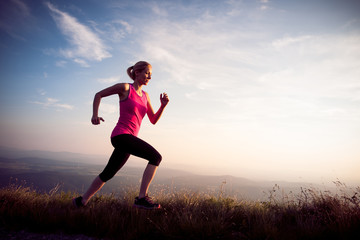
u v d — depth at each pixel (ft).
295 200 10.84
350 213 8.30
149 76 9.32
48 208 8.91
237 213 9.78
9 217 8.06
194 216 8.87
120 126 8.45
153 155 8.26
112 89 8.35
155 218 8.70
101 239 7.07
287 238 7.07
